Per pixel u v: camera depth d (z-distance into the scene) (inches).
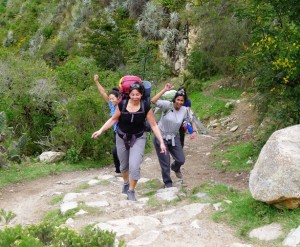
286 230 183.8
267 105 408.2
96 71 558.9
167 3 1162.0
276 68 330.0
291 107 342.6
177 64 1082.1
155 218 218.4
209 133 644.7
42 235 154.4
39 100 494.9
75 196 270.8
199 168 388.2
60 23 1712.6
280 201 198.2
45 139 478.0
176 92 289.4
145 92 243.0
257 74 357.1
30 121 493.0
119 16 1228.5
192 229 200.2
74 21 1572.3
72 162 411.5
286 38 324.8
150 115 245.9
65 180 349.4
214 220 210.4
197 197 253.3
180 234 195.2
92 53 1115.9
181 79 991.0
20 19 2018.9
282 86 353.7
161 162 297.1
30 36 1829.5
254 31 343.0
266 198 198.7
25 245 133.0
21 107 490.6
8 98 490.9
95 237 147.6
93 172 387.2
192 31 1057.5
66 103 461.1
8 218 201.6
